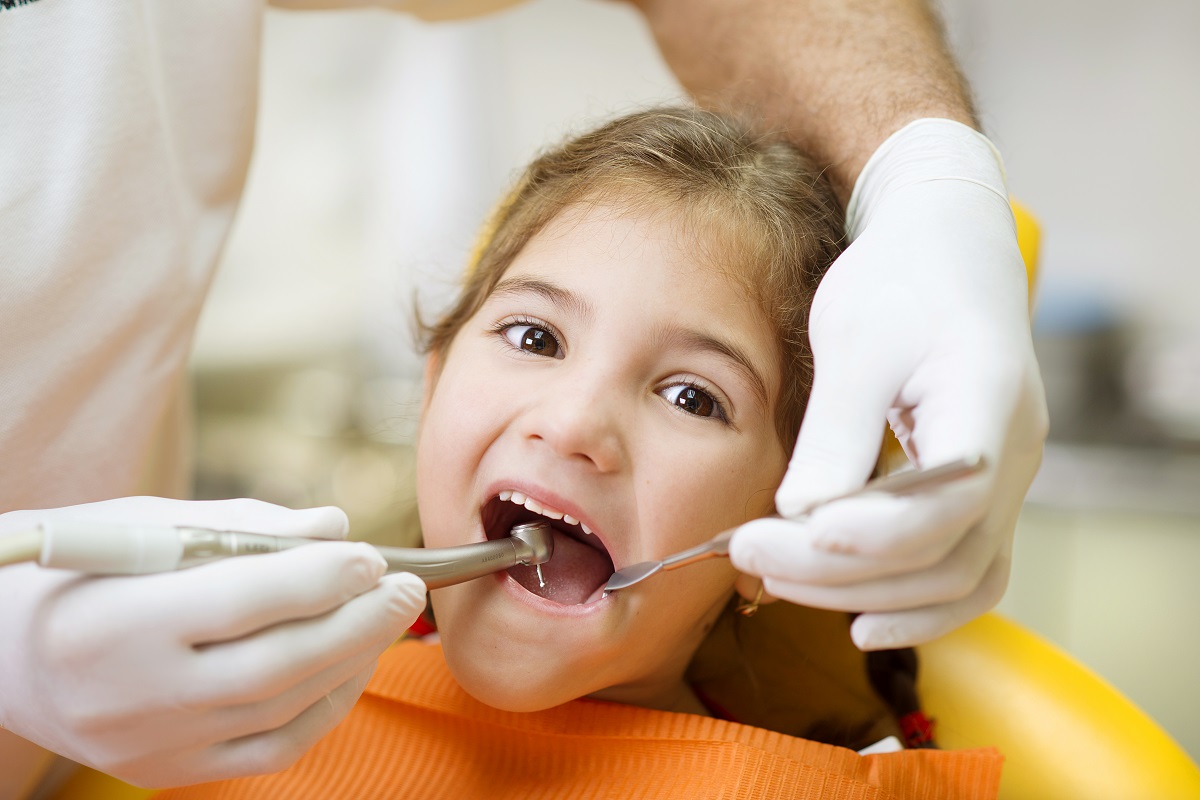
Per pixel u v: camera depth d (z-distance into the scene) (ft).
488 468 2.24
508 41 7.84
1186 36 6.36
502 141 7.84
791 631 2.98
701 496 2.24
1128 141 6.51
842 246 2.66
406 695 2.54
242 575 1.62
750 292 2.38
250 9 2.67
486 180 7.73
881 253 2.15
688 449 2.24
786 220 2.52
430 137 7.62
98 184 2.35
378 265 7.46
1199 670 5.53
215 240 2.77
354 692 1.92
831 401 1.97
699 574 2.30
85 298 2.37
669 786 2.27
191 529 1.66
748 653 2.99
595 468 2.17
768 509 2.42
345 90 7.56
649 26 3.54
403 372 6.76
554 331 2.35
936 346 1.94
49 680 1.66
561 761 2.42
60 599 1.65
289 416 6.81
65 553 1.51
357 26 7.46
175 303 2.61
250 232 7.38
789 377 2.44
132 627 1.60
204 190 2.72
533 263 2.45
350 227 7.59
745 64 3.14
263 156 7.41
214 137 2.69
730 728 2.30
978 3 6.61
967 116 2.71
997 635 2.90
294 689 1.74
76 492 2.48
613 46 7.87
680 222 2.40
